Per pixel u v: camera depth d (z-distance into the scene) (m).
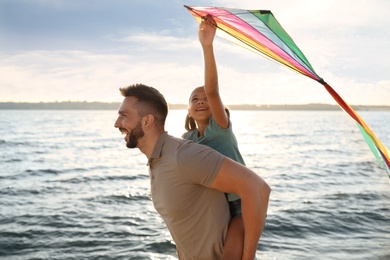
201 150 2.28
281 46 2.24
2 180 22.16
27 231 11.23
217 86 2.54
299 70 2.36
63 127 97.44
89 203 15.58
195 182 2.28
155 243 10.20
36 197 16.89
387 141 55.56
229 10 2.13
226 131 2.72
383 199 16.02
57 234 10.98
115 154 38.88
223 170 2.23
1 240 10.37
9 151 40.44
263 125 107.06
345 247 9.84
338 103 2.27
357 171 25.94
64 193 17.94
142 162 32.16
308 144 49.94
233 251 2.32
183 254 2.53
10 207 14.64
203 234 2.38
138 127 2.35
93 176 23.97
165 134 2.41
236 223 2.44
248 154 37.09
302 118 181.50
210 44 2.44
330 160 32.75
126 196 17.12
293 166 28.73
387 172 2.54
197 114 2.85
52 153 39.09
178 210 2.33
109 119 161.50
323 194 17.34
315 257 9.13
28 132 76.38
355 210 13.95
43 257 9.20
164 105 2.43
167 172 2.31
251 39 2.40
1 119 145.50
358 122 2.26
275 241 10.33
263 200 2.24
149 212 13.91
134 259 9.09
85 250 9.69
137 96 2.36
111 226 11.90
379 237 10.68
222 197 2.40
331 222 12.27
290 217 12.84
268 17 2.07
